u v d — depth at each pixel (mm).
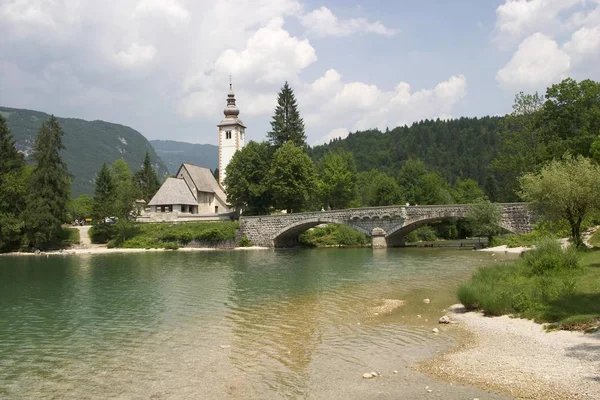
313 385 14734
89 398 14508
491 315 23219
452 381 14320
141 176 144250
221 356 18406
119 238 86875
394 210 71500
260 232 84688
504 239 66062
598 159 50750
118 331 23266
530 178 41219
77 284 39969
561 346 16859
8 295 34594
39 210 78000
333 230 92625
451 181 195250
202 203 106938
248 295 32750
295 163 90188
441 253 62688
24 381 16203
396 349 18375
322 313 26078
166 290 35812
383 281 37594
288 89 109625
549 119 66938
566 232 48844
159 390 14930
